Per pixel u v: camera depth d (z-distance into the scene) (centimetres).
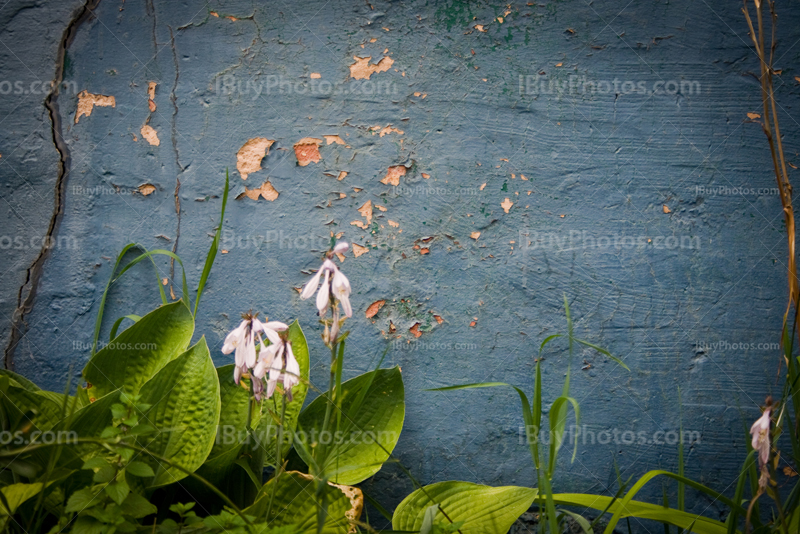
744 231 121
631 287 121
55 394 114
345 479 112
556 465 120
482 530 108
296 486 106
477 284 121
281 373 102
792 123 121
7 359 121
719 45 121
